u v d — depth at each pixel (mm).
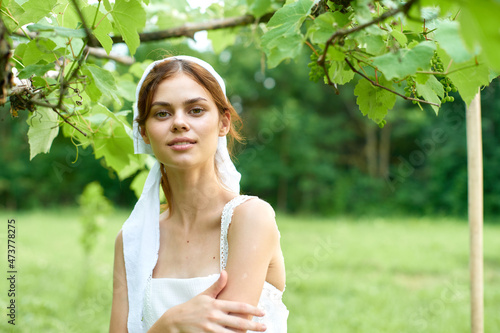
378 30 1136
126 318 1506
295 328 4871
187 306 1262
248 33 2951
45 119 1759
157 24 2979
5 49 1043
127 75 2252
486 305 5535
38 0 1420
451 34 1067
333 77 1274
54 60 1423
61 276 6730
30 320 4449
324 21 1111
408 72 1103
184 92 1368
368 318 5152
